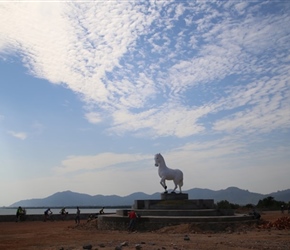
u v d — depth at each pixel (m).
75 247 17.98
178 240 20.95
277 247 17.73
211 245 18.39
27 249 18.03
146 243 19.11
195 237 22.77
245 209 66.31
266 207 70.62
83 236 24.53
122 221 29.41
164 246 17.84
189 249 16.86
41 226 36.19
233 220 29.06
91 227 32.22
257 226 28.98
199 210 31.41
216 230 27.02
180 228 26.70
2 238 23.67
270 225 28.73
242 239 21.36
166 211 31.00
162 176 36.44
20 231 29.80
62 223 41.41
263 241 20.28
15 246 19.33
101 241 20.88
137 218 28.66
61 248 17.33
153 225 28.31
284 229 27.52
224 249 16.98
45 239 22.81
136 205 34.75
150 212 31.41
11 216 45.94
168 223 28.06
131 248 16.89
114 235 24.94
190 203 34.16
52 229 31.86
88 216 50.75
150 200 34.44
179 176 36.22
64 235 25.55
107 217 30.58
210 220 28.20
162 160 37.00
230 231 26.41
